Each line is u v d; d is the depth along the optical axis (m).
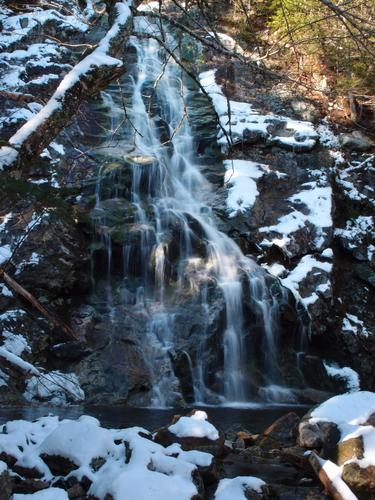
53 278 11.49
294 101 16.97
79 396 10.44
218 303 12.05
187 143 15.80
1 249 11.29
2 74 15.91
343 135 16.39
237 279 12.45
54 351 11.02
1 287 11.10
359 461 5.57
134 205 13.48
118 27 5.49
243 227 13.52
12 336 10.79
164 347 11.51
